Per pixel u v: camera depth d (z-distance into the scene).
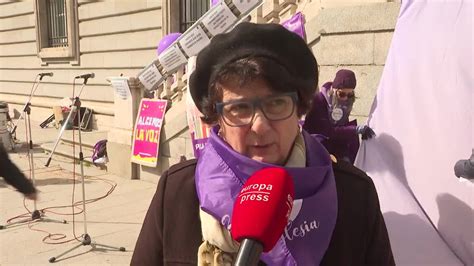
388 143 2.15
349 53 5.38
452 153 1.92
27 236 5.30
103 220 5.87
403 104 2.16
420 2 2.25
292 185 1.03
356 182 1.25
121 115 8.08
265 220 0.92
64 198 6.87
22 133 12.68
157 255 1.27
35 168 8.83
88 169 8.73
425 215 1.96
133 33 11.64
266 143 1.11
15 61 16.16
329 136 2.92
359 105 5.28
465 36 2.00
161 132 7.35
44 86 14.77
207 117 1.22
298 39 1.14
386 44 5.06
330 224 1.15
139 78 7.49
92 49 12.78
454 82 1.99
